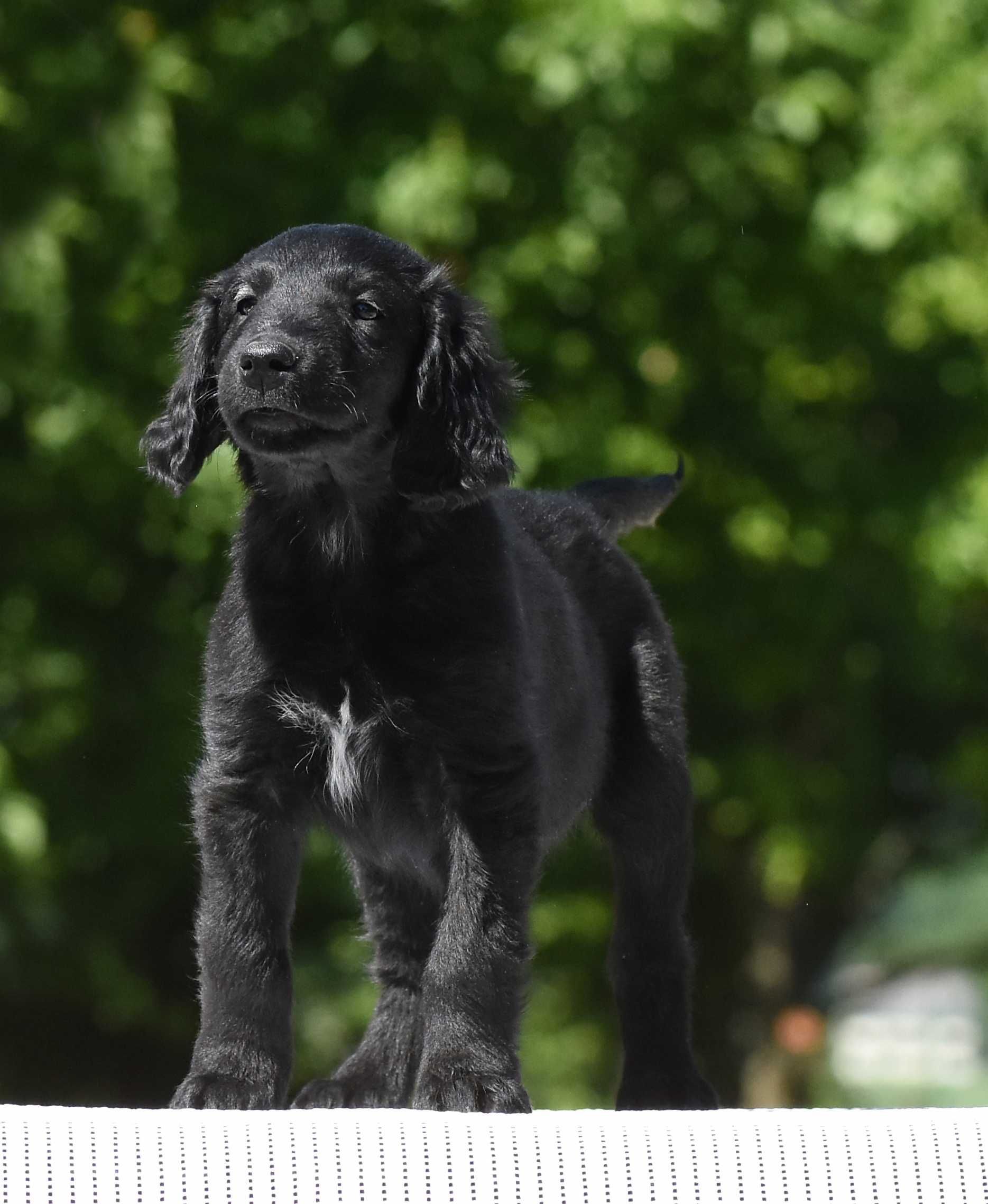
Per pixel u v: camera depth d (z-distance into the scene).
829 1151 4.14
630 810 6.38
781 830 15.02
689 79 13.76
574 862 14.77
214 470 12.71
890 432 15.86
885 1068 31.06
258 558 5.42
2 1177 3.94
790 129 13.70
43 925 13.27
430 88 13.77
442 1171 4.07
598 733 6.18
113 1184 3.97
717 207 14.16
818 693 15.80
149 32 13.13
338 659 5.31
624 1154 4.12
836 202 13.94
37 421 12.97
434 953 5.16
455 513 5.36
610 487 7.06
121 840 13.48
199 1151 4.01
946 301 14.66
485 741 5.23
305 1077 14.10
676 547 14.54
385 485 5.32
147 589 14.00
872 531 15.03
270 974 5.24
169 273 13.18
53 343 12.80
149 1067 15.02
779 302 14.73
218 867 5.32
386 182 13.20
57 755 13.38
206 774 5.39
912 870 18.67
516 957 5.14
